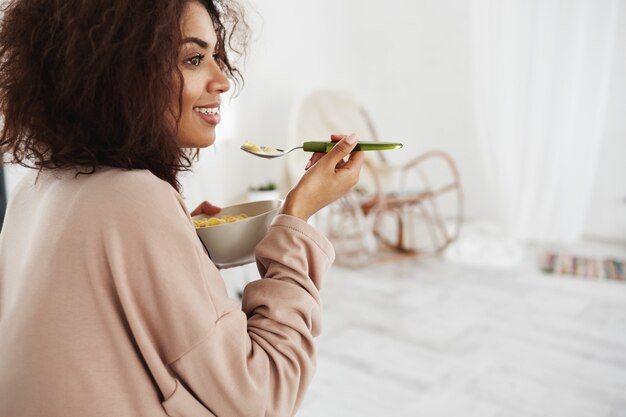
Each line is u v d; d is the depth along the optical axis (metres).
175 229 0.56
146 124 0.59
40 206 0.62
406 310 2.79
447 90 4.43
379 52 4.68
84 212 0.56
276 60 3.88
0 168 2.08
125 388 0.56
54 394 0.55
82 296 0.55
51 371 0.55
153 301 0.56
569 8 3.53
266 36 3.77
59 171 0.63
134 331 0.55
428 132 4.58
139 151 0.60
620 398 1.98
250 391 0.58
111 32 0.56
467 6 4.23
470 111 4.36
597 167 3.89
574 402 1.96
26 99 0.60
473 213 4.49
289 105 4.04
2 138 0.65
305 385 0.65
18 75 0.61
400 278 3.27
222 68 0.81
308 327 0.66
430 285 3.15
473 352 2.34
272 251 0.66
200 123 0.65
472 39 3.90
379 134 4.82
